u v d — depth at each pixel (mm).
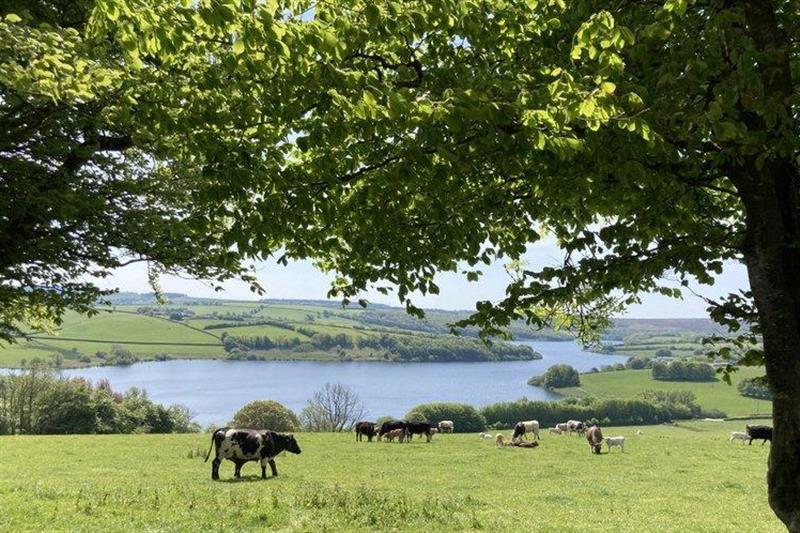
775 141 6641
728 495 23906
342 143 8664
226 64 6688
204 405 114062
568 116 6184
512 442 42062
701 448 40969
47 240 12125
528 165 7781
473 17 7227
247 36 6012
